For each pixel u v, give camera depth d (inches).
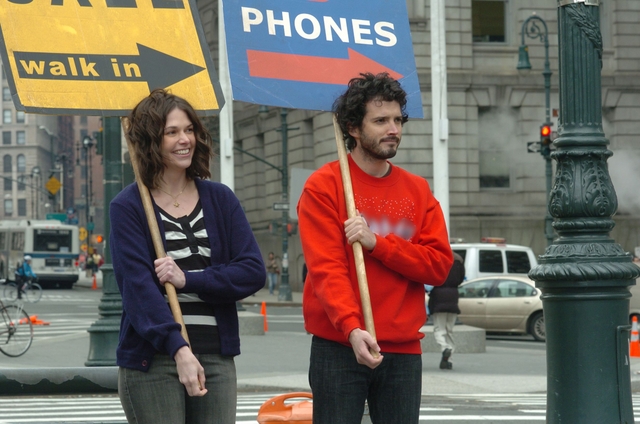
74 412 617.9
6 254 3144.7
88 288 3181.6
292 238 2551.7
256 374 840.9
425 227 253.3
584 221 329.1
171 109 231.3
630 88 2285.9
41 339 1204.5
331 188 247.0
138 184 233.0
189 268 230.5
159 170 230.4
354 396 242.2
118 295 793.6
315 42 282.2
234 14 275.3
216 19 2632.9
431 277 244.4
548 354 328.5
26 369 269.9
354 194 248.5
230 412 229.1
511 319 1266.0
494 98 2233.0
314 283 239.8
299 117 2480.3
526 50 1878.7
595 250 323.3
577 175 332.8
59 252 3078.2
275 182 2623.0
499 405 657.0
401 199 251.4
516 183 2255.2
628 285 323.0
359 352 229.5
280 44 278.7
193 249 231.6
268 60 276.5
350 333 231.0
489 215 2219.5
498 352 1060.5
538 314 1254.3
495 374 838.5
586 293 319.3
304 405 312.7
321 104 278.8
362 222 239.6
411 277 242.2
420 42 2169.0
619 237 2255.2
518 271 1493.6
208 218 234.8
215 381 227.8
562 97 340.5
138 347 223.6
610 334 319.6
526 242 2225.6
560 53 341.4
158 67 264.2
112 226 229.8
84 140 4985.2
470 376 820.6
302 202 248.1
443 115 1069.1
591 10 337.1
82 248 4943.4
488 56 2250.2
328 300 234.8
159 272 223.5
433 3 1066.1
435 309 869.2
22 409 637.3
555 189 336.5
